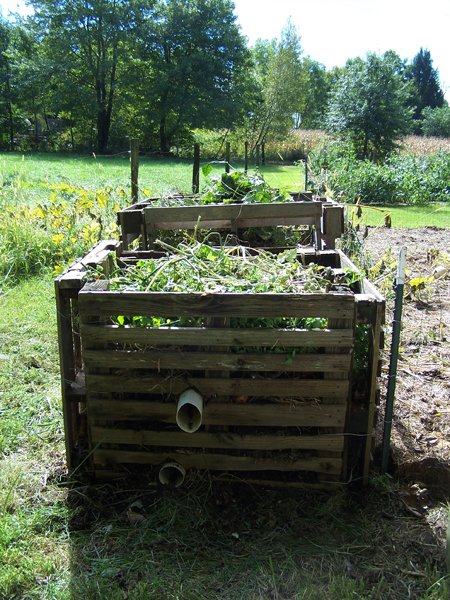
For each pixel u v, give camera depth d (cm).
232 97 4238
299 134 4356
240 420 276
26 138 4397
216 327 269
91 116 4350
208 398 277
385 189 1809
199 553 249
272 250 414
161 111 4156
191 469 285
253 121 4291
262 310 264
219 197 488
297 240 468
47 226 776
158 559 246
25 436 343
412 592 230
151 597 226
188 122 4200
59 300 286
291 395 273
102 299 268
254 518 269
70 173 2102
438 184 1919
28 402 386
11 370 435
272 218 411
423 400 389
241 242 439
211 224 414
